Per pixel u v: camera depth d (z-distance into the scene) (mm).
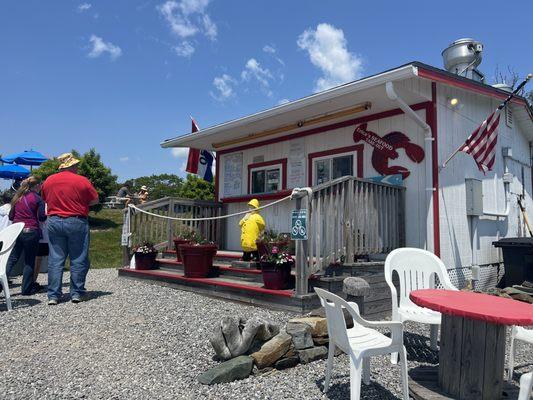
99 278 8820
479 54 9336
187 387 3430
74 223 6207
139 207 8781
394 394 3350
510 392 3043
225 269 7105
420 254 4543
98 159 21750
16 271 8742
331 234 5770
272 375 3721
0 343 4500
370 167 7824
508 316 2598
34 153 16703
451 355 3004
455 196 7418
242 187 10414
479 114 8414
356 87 6473
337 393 3338
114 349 4305
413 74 5949
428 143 7008
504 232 9242
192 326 4938
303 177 8961
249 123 8648
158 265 8531
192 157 11469
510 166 9797
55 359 4051
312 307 5301
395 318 4051
